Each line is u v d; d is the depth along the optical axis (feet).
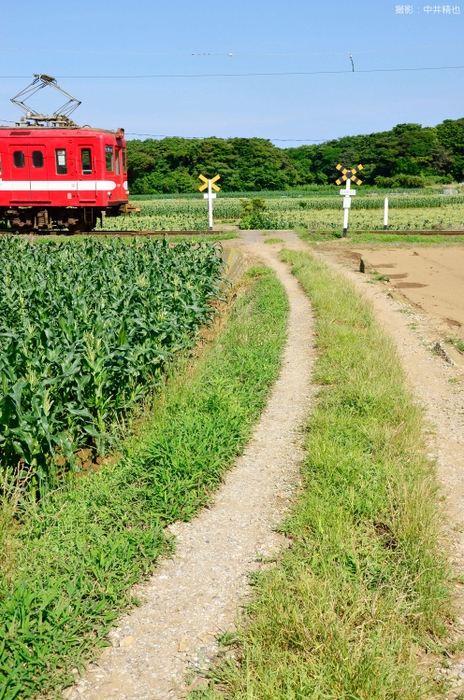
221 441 19.69
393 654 11.20
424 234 90.53
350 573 13.51
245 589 13.60
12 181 79.00
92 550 14.03
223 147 355.77
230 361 29.30
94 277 38.96
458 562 14.34
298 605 12.39
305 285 50.01
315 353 31.71
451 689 10.72
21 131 77.71
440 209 186.29
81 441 21.40
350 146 413.18
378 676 10.47
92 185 78.28
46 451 19.27
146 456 18.63
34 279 37.01
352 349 30.37
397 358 29.96
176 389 24.61
